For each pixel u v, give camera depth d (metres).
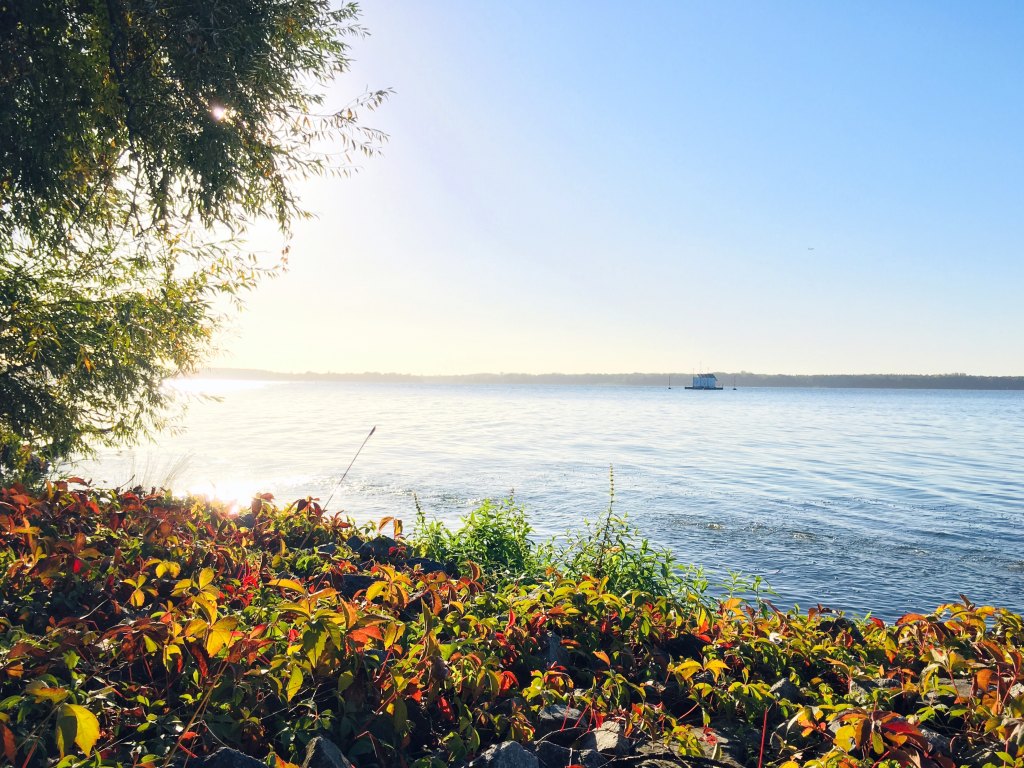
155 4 9.23
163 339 11.74
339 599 4.45
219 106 10.10
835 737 3.41
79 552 4.74
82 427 11.80
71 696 3.09
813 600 15.26
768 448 54.75
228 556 5.64
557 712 3.97
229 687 3.36
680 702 4.52
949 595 16.02
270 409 116.56
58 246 10.75
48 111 9.22
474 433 65.56
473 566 6.20
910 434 76.19
